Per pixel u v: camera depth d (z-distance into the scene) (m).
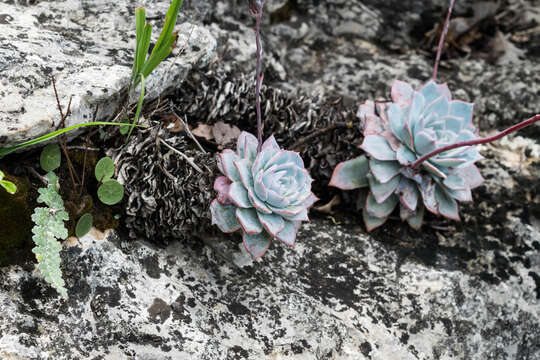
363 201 0.93
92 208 0.83
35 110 0.80
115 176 0.84
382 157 0.89
